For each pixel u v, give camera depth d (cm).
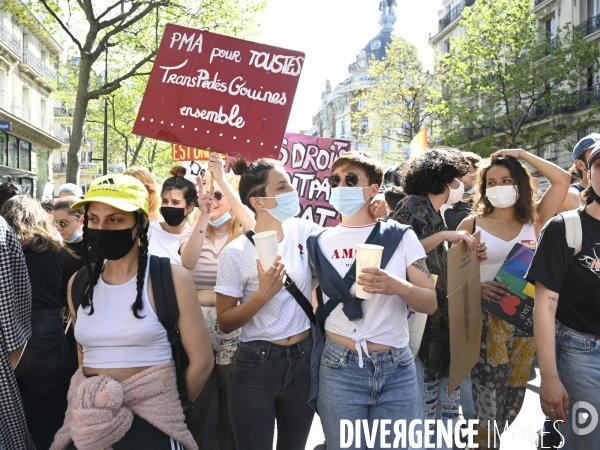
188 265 376
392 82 3541
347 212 277
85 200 218
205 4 1697
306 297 289
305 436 292
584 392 267
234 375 287
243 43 410
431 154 332
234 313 270
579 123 2414
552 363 262
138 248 233
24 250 338
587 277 266
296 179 697
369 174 279
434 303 262
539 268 271
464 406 402
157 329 224
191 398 238
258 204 293
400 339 271
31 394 324
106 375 220
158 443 219
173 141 406
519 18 2436
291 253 294
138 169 454
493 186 369
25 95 3434
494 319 354
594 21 2856
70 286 241
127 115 3180
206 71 409
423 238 321
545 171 376
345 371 267
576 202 451
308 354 286
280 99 406
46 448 330
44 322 331
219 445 426
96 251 221
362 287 248
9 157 3148
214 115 406
